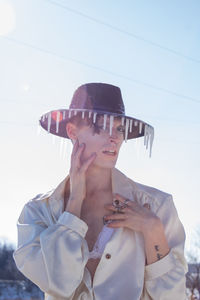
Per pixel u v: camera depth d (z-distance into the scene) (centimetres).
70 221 257
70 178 268
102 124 269
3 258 4109
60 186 279
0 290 3850
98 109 270
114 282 256
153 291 256
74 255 251
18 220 288
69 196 279
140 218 261
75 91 284
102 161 270
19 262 260
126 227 267
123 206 267
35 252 257
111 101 273
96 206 274
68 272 250
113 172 282
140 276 257
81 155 272
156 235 259
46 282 251
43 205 280
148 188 292
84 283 258
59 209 275
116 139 271
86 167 265
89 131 270
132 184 287
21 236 275
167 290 254
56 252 251
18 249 261
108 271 257
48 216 275
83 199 274
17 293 3862
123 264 260
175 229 281
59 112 273
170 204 285
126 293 254
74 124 277
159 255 259
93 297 255
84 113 271
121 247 261
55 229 257
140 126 266
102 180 277
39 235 263
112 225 262
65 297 250
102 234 264
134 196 282
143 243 263
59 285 248
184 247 279
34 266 255
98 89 274
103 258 257
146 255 263
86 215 273
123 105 280
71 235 255
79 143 273
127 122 264
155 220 261
